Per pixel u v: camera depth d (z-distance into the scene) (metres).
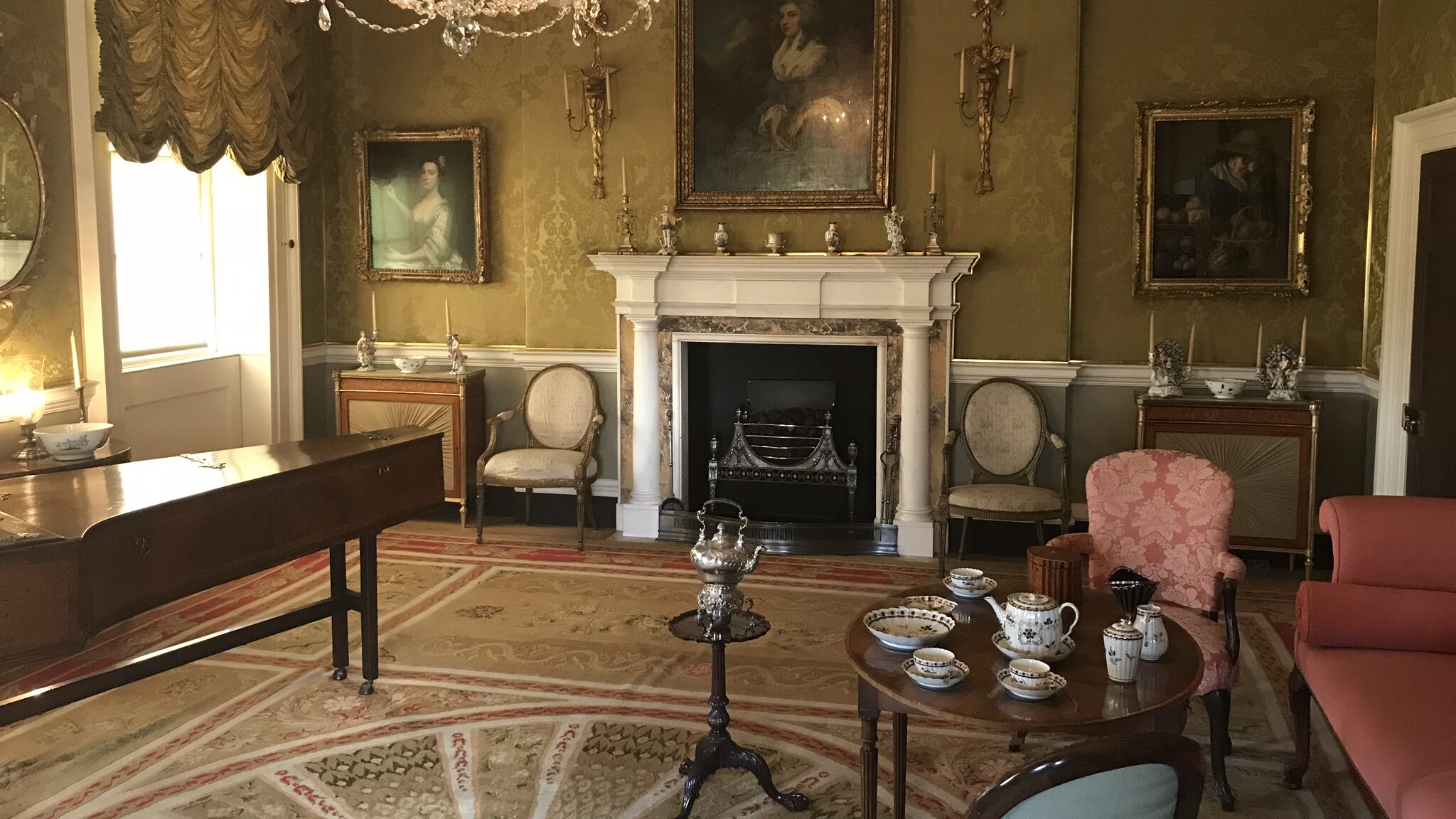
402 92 6.45
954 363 5.79
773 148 5.89
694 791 3.00
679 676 4.06
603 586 5.19
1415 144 4.86
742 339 5.97
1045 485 5.78
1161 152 5.53
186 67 5.20
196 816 3.03
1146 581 2.84
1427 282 4.68
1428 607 2.99
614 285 6.21
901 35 5.70
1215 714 3.12
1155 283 5.58
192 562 2.96
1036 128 5.59
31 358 4.51
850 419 6.14
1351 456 5.54
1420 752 2.43
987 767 3.34
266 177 6.10
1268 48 5.42
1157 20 5.51
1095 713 2.32
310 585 5.16
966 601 3.04
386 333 6.68
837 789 3.19
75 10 4.63
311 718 3.68
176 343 5.89
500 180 6.39
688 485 6.27
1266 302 5.54
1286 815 3.06
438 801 3.12
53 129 4.57
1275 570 5.51
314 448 3.68
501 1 3.77
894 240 5.62
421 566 5.51
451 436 6.21
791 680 4.03
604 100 6.05
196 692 3.89
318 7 6.41
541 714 3.72
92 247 4.77
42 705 3.05
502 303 6.48
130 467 3.30
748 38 5.86
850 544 5.83
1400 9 5.02
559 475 5.84
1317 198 5.45
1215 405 5.31
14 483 3.06
